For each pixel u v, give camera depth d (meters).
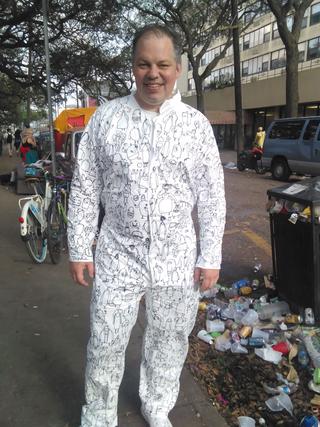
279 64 37.28
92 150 1.90
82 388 2.72
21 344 3.24
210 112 37.09
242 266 5.03
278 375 2.85
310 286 3.33
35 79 17.50
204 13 26.81
